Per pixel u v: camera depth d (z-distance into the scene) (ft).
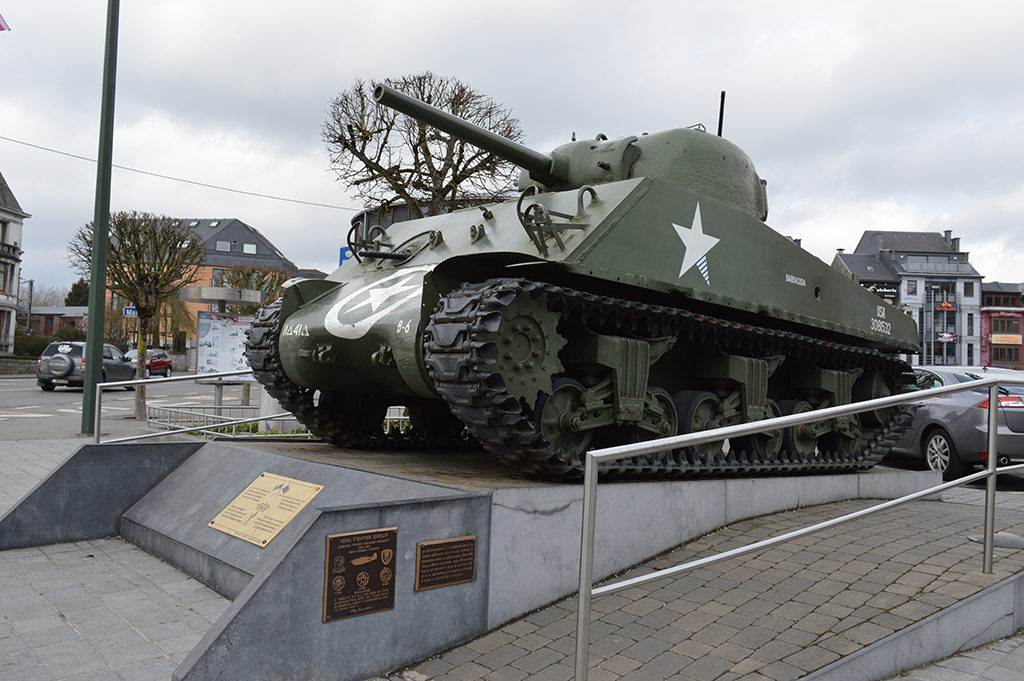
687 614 17.13
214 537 21.17
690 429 26.68
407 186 77.66
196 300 63.57
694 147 30.42
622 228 23.49
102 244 54.03
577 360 23.67
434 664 15.55
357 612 14.66
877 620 16.47
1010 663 16.58
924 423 42.11
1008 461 39.29
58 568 21.71
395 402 31.99
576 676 11.83
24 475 37.70
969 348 272.10
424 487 18.66
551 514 18.53
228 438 31.22
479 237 26.55
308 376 27.89
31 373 158.30
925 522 25.91
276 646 13.57
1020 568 19.85
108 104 52.75
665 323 25.54
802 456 32.35
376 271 29.37
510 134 78.07
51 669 14.78
